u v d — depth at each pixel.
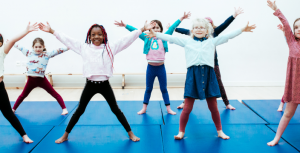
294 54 1.91
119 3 4.95
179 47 5.12
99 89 2.08
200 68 2.07
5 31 4.91
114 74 5.12
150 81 2.97
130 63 5.20
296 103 1.95
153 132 2.40
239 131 2.39
